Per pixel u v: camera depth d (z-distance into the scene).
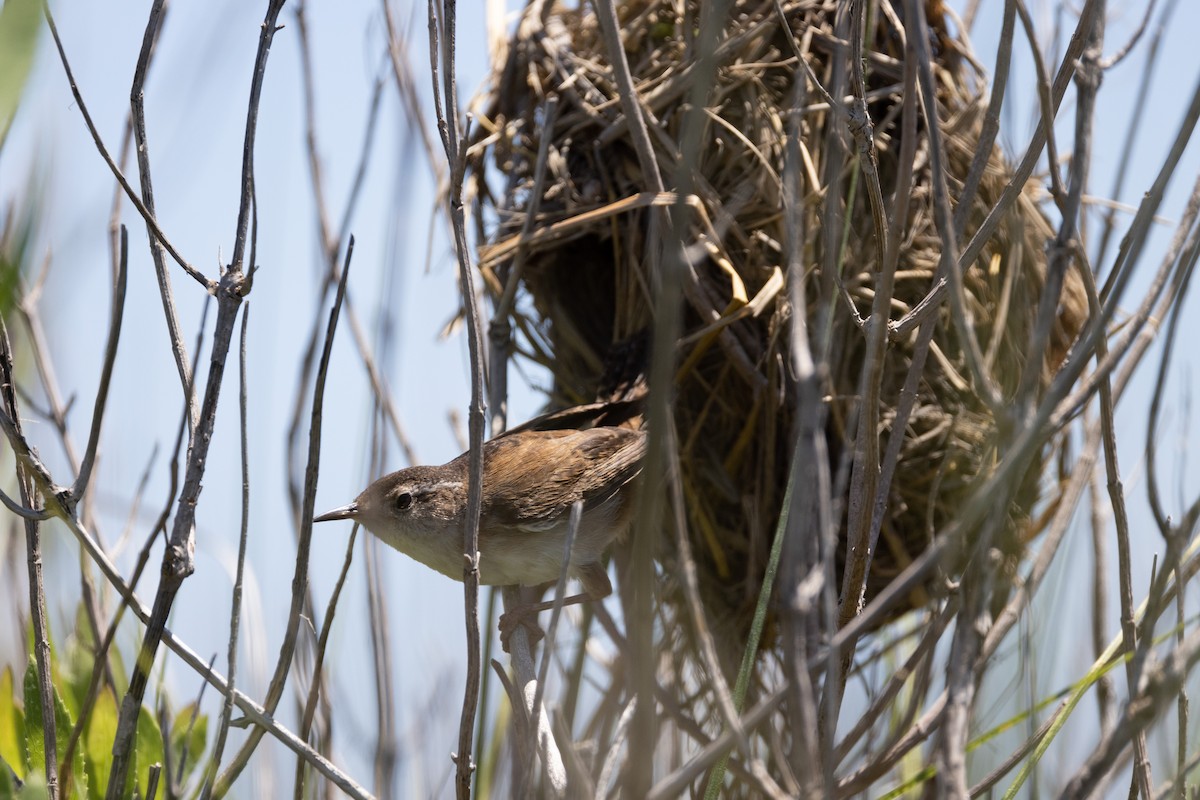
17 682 6.79
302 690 7.32
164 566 5.25
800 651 4.27
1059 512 6.76
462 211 5.45
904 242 8.26
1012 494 4.64
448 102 5.41
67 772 5.58
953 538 4.45
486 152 9.50
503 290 9.10
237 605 5.44
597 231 8.88
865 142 5.61
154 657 5.29
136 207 5.41
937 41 8.70
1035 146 5.34
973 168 5.51
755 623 5.39
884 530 8.33
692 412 8.80
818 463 4.38
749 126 8.38
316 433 5.52
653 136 8.59
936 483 7.68
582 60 9.14
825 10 8.52
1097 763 4.67
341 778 5.41
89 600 6.52
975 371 4.61
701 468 8.67
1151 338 6.02
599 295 9.75
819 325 5.46
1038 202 8.82
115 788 5.29
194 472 5.28
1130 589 5.61
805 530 4.71
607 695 7.37
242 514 5.45
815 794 4.27
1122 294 4.59
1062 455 8.48
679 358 8.62
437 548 8.32
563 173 8.98
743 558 8.66
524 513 8.20
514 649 7.51
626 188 8.80
